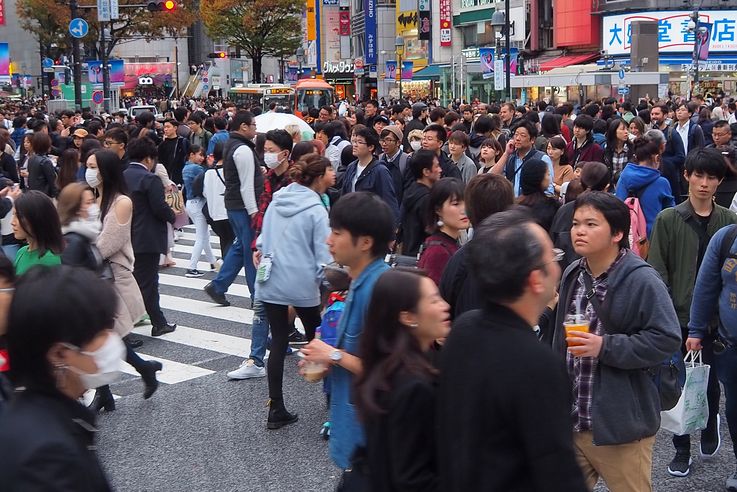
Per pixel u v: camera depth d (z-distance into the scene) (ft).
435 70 237.86
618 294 16.79
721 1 188.14
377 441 12.69
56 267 10.61
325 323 19.49
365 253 17.39
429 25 254.47
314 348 16.38
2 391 15.64
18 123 83.20
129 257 30.42
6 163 55.31
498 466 11.00
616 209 16.75
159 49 403.75
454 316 18.67
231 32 267.39
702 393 21.24
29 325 9.94
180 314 43.88
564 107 75.51
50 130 78.43
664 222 24.59
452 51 245.65
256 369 32.99
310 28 350.84
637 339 16.22
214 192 47.73
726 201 35.24
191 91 312.09
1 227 34.63
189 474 24.48
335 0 323.78
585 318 17.16
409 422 12.33
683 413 20.94
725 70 184.85
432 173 29.60
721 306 21.35
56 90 207.00
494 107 84.84
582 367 16.98
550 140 41.27
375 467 12.75
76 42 120.06
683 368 20.88
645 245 27.84
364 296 17.15
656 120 61.87
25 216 23.58
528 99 148.56
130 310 30.35
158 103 221.05
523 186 27.09
